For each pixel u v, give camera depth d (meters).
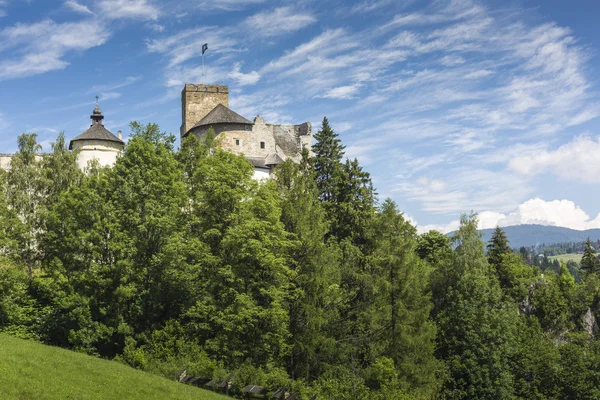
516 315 70.81
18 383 25.50
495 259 87.94
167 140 60.94
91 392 27.66
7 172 62.25
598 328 82.81
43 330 46.31
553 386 63.88
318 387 41.62
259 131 82.31
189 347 42.00
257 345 43.94
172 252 45.62
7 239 49.28
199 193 46.94
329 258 50.22
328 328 50.38
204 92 90.44
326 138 76.50
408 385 47.62
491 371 57.50
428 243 85.19
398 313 51.03
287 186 55.56
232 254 44.94
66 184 61.28
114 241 46.12
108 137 79.62
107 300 46.34
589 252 112.88
